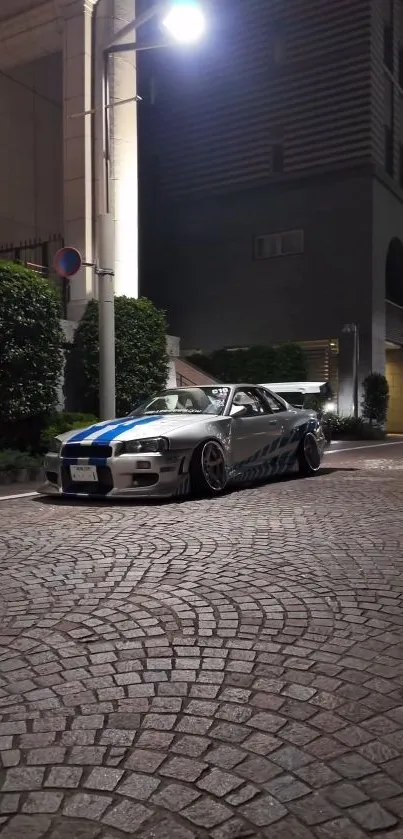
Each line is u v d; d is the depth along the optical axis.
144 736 2.24
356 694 2.55
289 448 8.98
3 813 1.84
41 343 11.68
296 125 25.89
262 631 3.20
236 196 27.23
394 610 3.50
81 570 4.27
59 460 7.23
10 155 18.00
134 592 3.80
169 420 7.56
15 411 11.33
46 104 19.25
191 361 26.03
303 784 1.97
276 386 16.73
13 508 6.77
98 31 14.78
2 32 15.83
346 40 24.84
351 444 19.23
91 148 14.79
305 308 25.77
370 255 24.45
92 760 2.10
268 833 1.76
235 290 27.30
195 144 28.09
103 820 1.81
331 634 3.17
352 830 1.77
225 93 27.36
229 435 7.73
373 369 24.56
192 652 2.95
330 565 4.36
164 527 5.59
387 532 5.35
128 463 6.79
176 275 28.64
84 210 14.63
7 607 3.57
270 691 2.58
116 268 14.93
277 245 26.56
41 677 2.71
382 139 25.39
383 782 1.99
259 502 6.90
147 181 29.23
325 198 25.33
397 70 26.94
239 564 4.38
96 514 6.28
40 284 11.60
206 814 1.84
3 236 17.73
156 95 28.94
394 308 27.12
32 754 2.13
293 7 25.81
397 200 27.06
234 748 2.17
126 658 2.89
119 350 13.63
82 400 13.75
